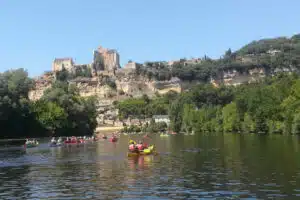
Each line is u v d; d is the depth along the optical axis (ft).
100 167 204.85
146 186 144.56
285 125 449.48
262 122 515.91
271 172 166.71
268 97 510.17
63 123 619.67
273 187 136.15
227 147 309.01
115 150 329.93
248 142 350.43
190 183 148.15
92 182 156.15
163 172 179.01
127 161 231.71
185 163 211.00
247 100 578.25
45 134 612.29
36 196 132.67
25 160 250.37
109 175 174.09
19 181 163.22
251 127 533.55
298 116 424.05
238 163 200.64
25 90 606.96
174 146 347.15
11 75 609.83
